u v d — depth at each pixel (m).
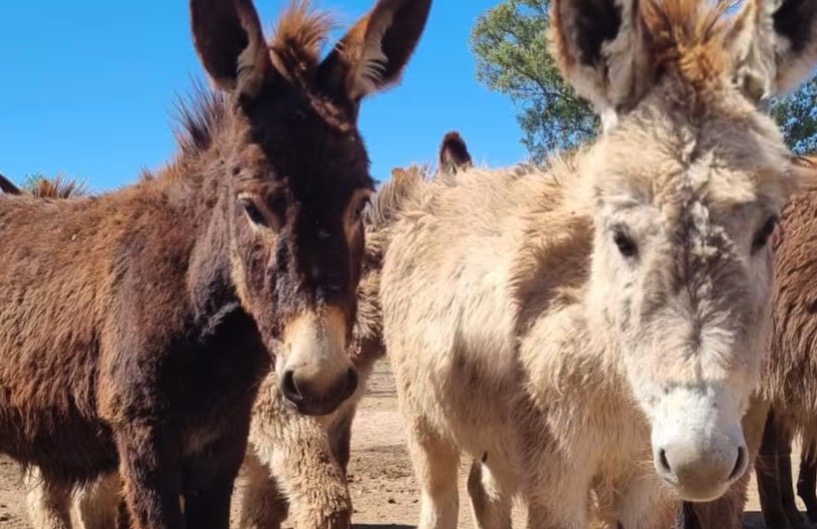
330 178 1.26
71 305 1.61
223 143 1.52
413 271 1.90
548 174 1.60
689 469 0.99
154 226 1.59
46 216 1.77
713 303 1.04
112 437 1.58
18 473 3.20
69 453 1.66
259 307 1.30
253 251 1.30
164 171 1.69
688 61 1.15
